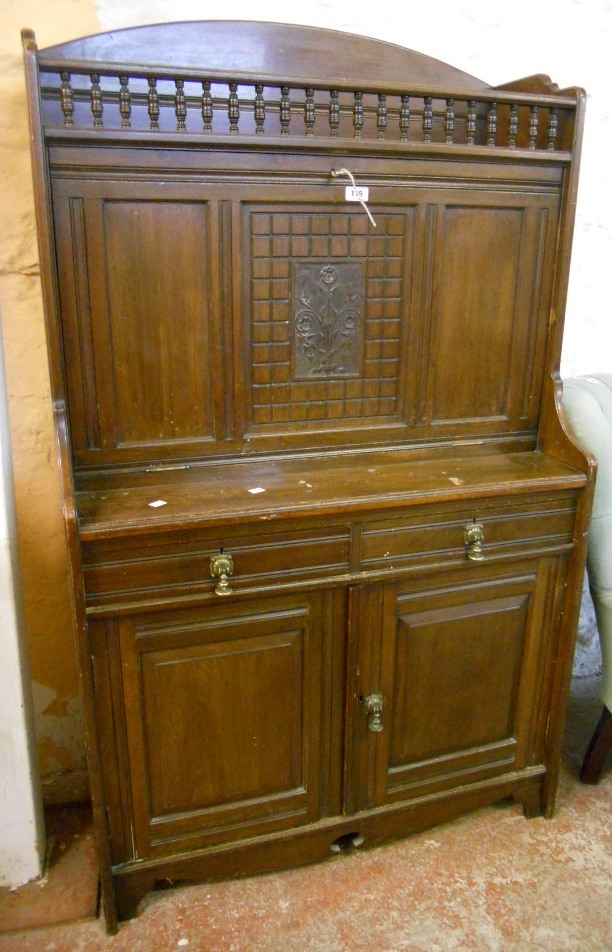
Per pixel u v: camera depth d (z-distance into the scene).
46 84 1.47
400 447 1.72
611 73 1.96
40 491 1.74
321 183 1.49
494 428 1.78
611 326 2.17
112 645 1.41
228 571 1.41
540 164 1.62
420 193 1.56
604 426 1.83
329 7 1.70
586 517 1.65
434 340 1.67
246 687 1.53
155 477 1.55
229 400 1.57
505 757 1.81
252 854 1.63
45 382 1.69
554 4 1.86
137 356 1.48
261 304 1.54
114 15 1.56
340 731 1.63
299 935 1.53
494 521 1.60
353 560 1.51
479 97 1.50
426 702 1.68
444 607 1.63
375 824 1.72
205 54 1.54
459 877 1.68
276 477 1.59
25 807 1.62
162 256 1.44
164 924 1.56
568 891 1.65
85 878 1.68
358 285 1.59
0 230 1.58
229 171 1.42
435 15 1.78
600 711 2.29
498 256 1.66
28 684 1.65
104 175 1.36
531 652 1.74
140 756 1.49
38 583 1.79
